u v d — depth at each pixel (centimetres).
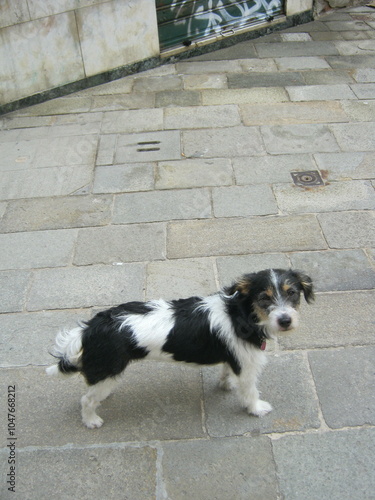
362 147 208
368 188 187
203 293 148
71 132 228
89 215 180
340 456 109
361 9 334
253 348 108
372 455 109
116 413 120
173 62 285
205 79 265
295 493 103
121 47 263
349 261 157
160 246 166
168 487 105
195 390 125
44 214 182
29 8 228
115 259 162
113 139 221
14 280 156
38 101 252
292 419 117
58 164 207
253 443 113
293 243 165
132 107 244
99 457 111
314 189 187
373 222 171
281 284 101
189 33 286
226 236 169
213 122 229
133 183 195
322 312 142
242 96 247
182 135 221
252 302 104
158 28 274
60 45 245
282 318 99
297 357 130
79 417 120
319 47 291
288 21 315
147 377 128
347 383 124
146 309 111
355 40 296
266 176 195
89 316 143
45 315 144
